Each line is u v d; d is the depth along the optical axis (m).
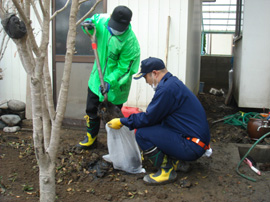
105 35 3.28
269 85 5.50
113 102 3.42
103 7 4.57
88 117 3.63
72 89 4.79
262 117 4.62
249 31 5.45
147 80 3.02
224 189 2.92
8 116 4.61
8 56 4.96
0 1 2.22
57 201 2.64
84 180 3.06
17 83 5.01
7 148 3.82
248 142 4.25
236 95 6.56
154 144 2.91
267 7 5.33
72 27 2.19
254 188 2.95
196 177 3.15
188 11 4.57
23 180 3.01
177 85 2.86
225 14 12.51
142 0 4.50
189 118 2.91
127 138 3.17
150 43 4.56
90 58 4.63
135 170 3.23
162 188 2.93
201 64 11.66
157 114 2.83
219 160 3.58
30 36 2.02
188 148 2.87
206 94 9.28
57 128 2.32
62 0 4.68
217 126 5.00
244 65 5.57
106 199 2.71
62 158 3.48
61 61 4.78
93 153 3.62
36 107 2.19
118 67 3.26
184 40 4.46
